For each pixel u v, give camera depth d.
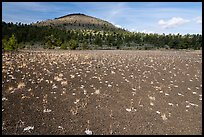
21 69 17.06
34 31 116.75
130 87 13.41
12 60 22.20
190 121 9.04
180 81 15.83
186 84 15.07
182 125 8.62
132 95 11.82
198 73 18.92
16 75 14.76
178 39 119.44
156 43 119.06
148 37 131.38
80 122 8.29
